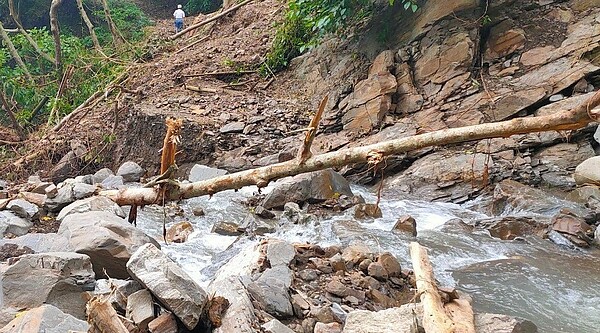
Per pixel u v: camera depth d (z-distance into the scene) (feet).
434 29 32.37
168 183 16.42
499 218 21.45
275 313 12.05
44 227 18.94
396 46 33.63
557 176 24.45
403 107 30.81
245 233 20.33
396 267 15.17
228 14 48.80
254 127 32.37
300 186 23.40
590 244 19.69
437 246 19.30
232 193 26.27
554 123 12.75
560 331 13.73
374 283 14.44
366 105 30.68
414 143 13.97
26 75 41.34
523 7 32.04
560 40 29.91
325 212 22.76
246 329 10.52
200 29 49.47
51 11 39.32
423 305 10.71
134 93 36.37
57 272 12.17
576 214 21.06
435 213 23.31
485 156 25.89
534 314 14.65
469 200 24.73
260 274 13.69
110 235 14.57
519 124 13.08
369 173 27.86
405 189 26.17
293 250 15.12
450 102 29.76
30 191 23.80
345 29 36.50
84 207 17.65
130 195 17.92
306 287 13.97
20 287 11.87
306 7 34.55
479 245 19.57
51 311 9.93
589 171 23.06
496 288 16.17
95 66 43.34
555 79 27.78
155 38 48.42
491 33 31.68
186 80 39.17
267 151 30.40
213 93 37.22
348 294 13.74
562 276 17.04
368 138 29.60
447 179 25.70
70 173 32.96
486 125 13.42
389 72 31.86
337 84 34.55
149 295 11.00
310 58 37.86
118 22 57.67
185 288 10.69
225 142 31.68
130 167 30.58
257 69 39.40
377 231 20.49
